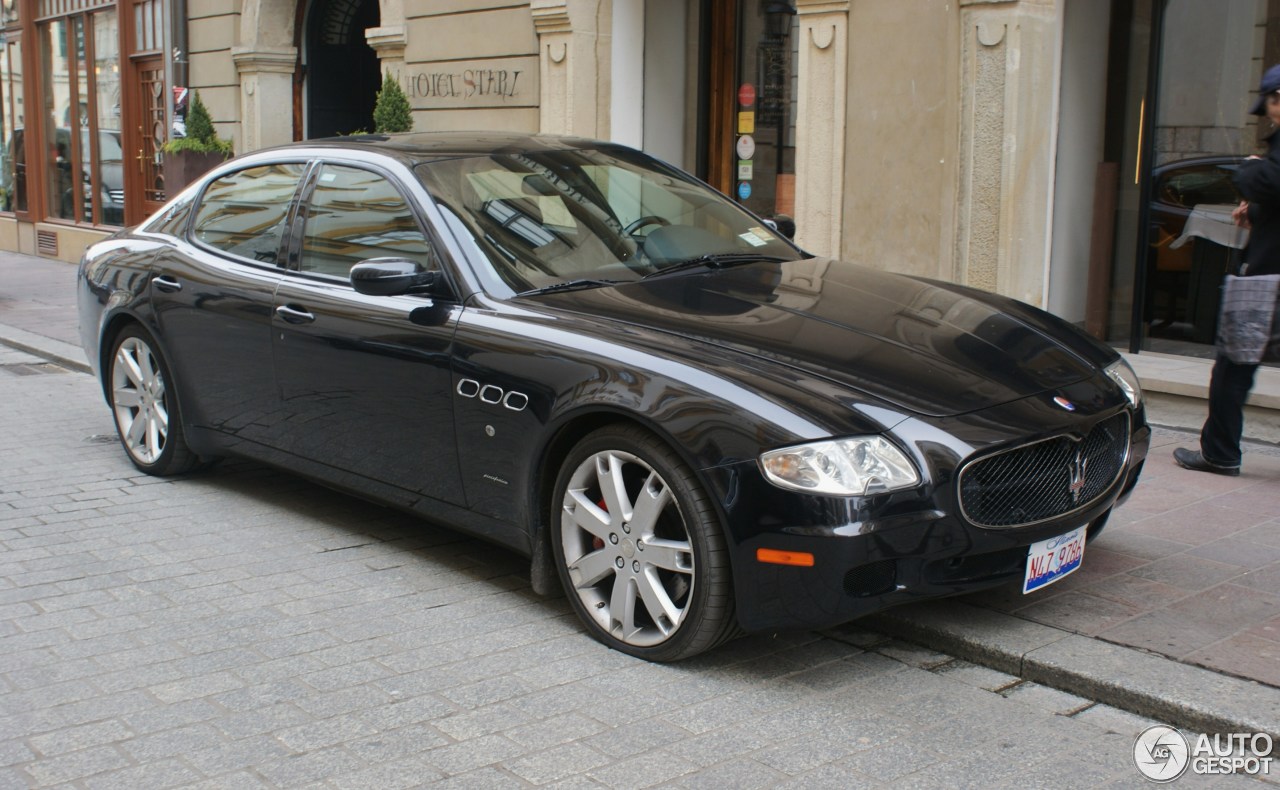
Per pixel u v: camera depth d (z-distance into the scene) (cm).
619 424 385
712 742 333
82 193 1791
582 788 307
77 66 1770
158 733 339
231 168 585
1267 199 524
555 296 434
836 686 370
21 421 759
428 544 510
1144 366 733
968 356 395
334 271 497
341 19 1456
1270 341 535
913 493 344
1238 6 731
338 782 311
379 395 462
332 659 390
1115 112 789
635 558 383
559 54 995
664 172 548
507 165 500
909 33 768
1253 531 491
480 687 369
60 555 495
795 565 345
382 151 505
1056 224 773
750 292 442
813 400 355
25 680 374
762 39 988
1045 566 378
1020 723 345
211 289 544
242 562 486
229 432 549
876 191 800
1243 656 369
